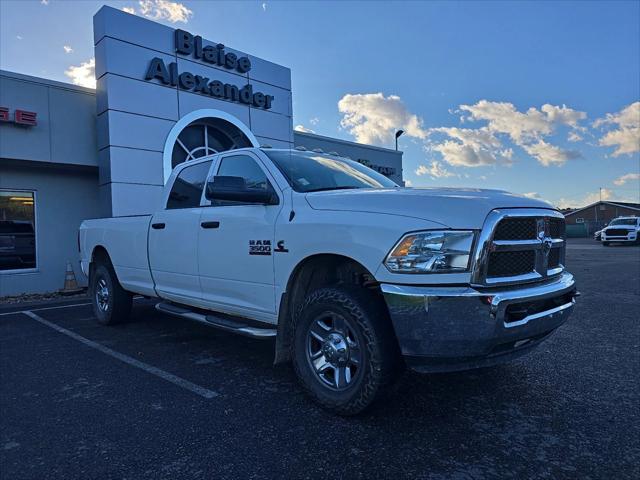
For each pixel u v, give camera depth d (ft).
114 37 34.47
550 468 8.44
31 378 14.03
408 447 9.27
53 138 33.73
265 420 10.65
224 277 14.06
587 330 18.85
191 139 40.55
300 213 11.75
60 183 36.86
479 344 9.04
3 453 9.42
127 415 11.11
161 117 36.94
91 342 18.38
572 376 13.33
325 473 8.38
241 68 42.83
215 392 12.52
